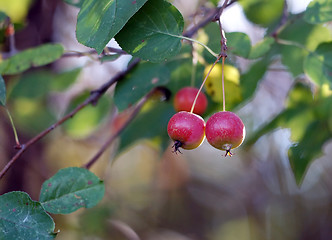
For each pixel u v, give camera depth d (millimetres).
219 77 2234
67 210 1728
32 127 3742
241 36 2113
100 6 1562
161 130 2971
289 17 2932
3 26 2650
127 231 4406
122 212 5363
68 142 4605
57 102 4246
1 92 1933
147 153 5906
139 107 2682
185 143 1669
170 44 1696
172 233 5488
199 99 2107
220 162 6562
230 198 6383
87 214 4223
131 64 2279
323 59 2336
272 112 4098
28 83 3340
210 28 2211
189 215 6168
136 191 5992
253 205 5926
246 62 2904
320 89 2646
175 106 2141
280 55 2885
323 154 2822
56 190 1763
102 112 3176
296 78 2814
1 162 3977
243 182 6328
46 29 3756
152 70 2279
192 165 6367
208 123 1650
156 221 5730
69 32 3891
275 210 5883
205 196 6316
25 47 3689
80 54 2455
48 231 1518
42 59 2424
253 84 2637
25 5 3152
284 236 5809
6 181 3934
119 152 3023
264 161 5434
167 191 6062
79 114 3113
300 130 2809
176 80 2568
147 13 1696
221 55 1678
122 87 2262
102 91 2250
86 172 1809
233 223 6426
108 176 5656
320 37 2791
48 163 4387
